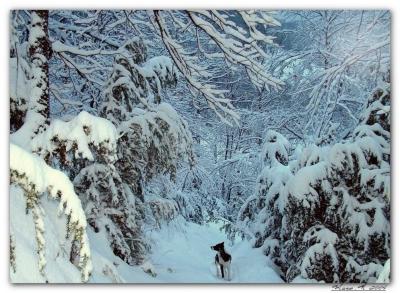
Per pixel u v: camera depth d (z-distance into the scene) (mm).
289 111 14719
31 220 3439
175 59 6047
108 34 9297
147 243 7832
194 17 5785
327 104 8906
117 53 7059
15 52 4863
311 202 6770
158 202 7883
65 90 8141
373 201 6586
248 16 5691
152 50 11891
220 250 8289
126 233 6684
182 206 13312
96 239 6125
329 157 6824
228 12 6379
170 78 7762
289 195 7035
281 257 8266
